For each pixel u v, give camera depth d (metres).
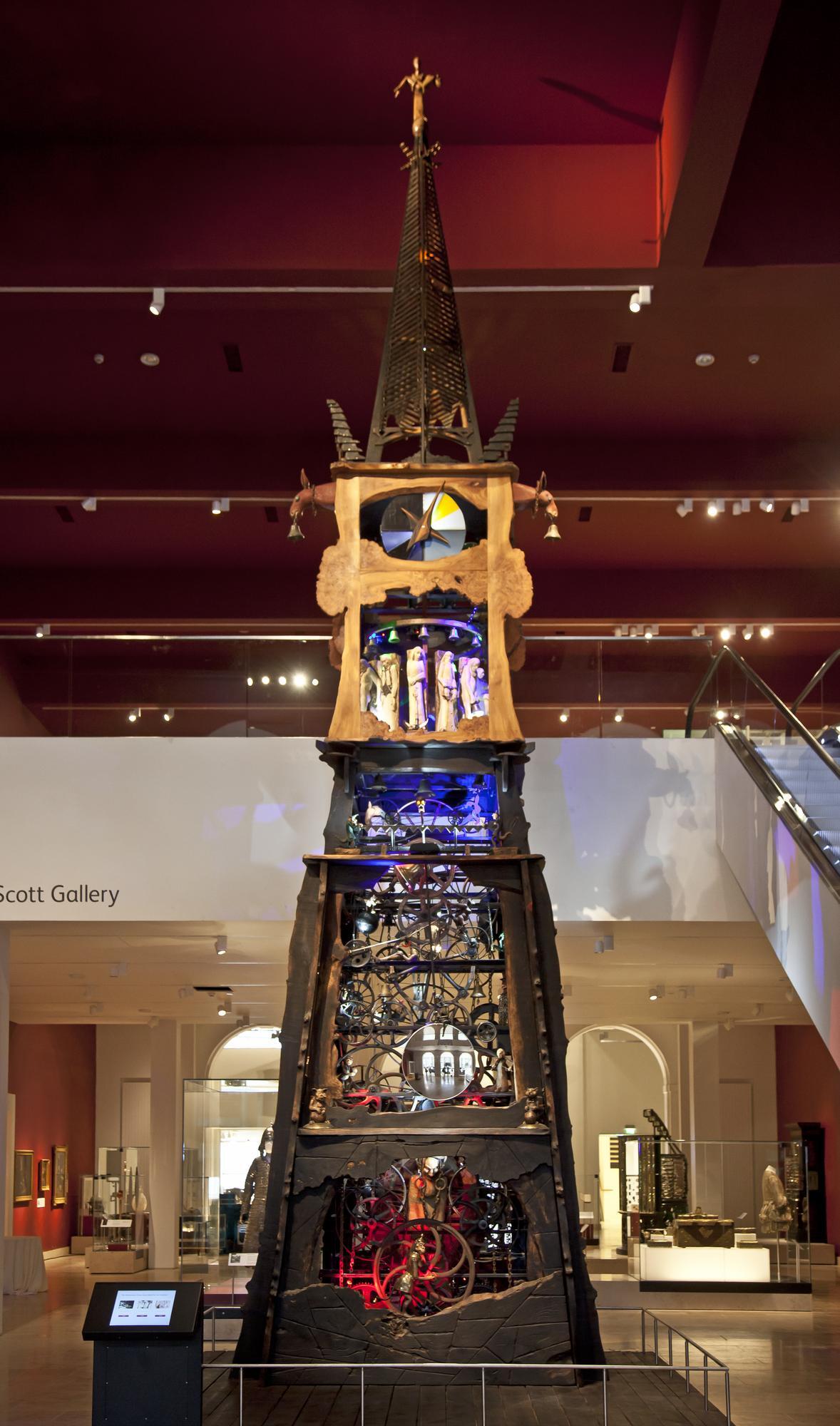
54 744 11.69
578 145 11.38
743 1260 15.27
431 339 9.44
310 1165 8.14
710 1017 20.36
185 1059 21.47
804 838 9.38
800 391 14.13
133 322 12.81
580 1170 25.92
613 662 12.09
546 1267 8.02
